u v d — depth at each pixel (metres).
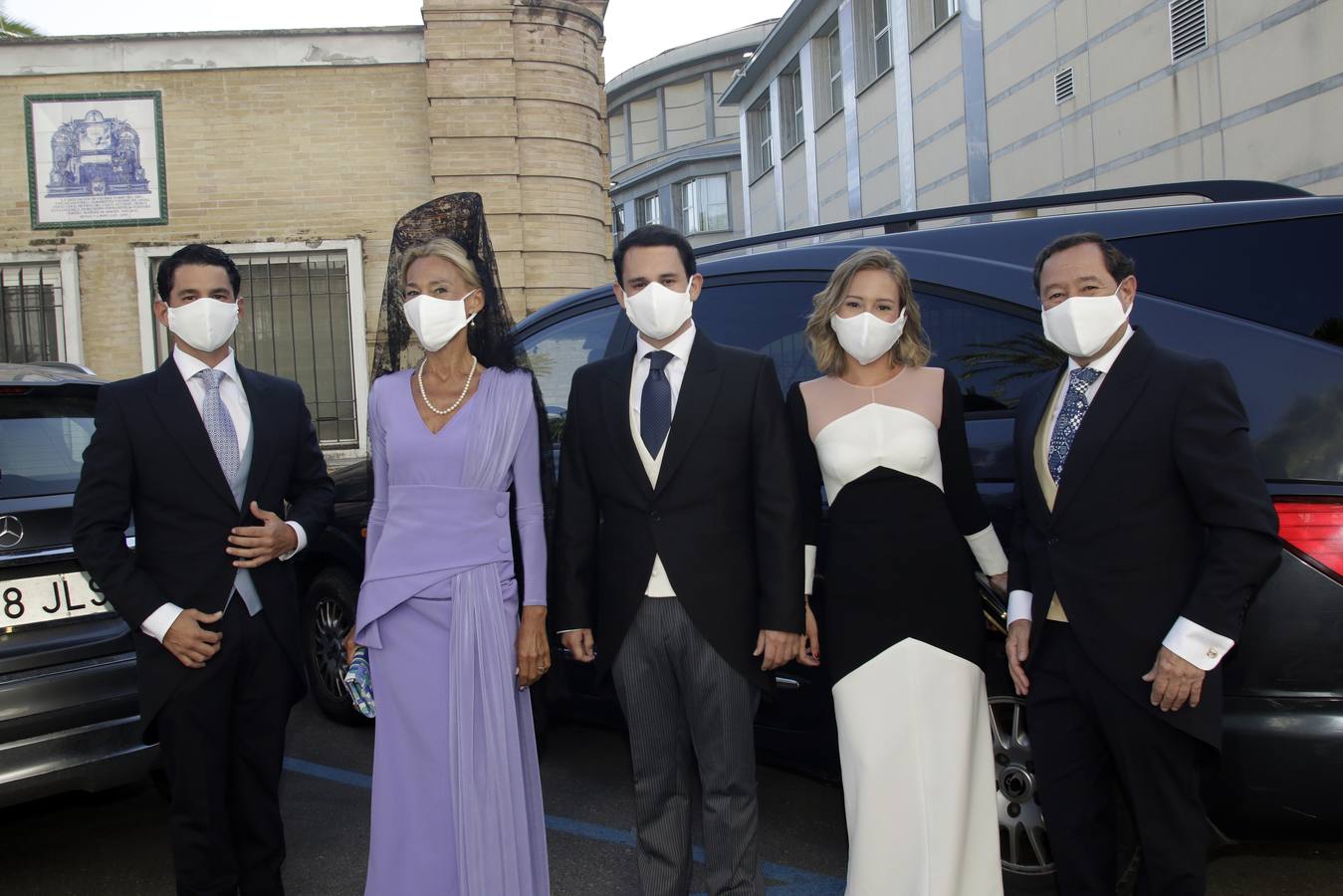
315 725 4.44
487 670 2.35
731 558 2.41
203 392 2.53
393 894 2.36
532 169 8.59
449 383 2.46
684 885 2.51
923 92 14.95
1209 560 2.00
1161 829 2.11
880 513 2.34
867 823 2.29
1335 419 2.19
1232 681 2.20
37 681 2.72
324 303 8.62
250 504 2.52
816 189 19.95
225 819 2.49
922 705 2.29
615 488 2.46
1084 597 2.13
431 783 2.35
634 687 2.46
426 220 2.51
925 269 2.88
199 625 2.41
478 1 8.38
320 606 4.49
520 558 2.48
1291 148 8.22
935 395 2.38
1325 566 2.13
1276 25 8.27
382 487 2.52
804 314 3.11
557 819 3.41
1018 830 2.65
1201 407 2.03
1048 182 11.81
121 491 2.44
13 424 3.07
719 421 2.39
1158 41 9.75
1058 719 2.23
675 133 34.03
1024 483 2.30
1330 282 2.40
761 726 3.02
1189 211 2.63
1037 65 11.89
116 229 8.45
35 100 8.35
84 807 3.63
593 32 8.93
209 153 8.45
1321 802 2.12
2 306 8.47
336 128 8.50
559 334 3.79
